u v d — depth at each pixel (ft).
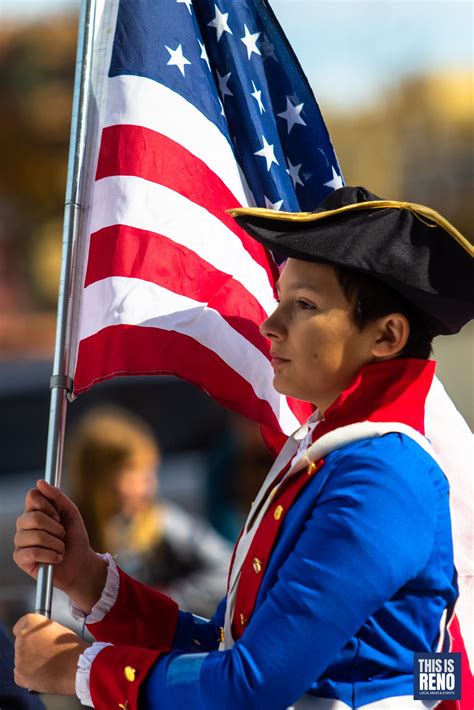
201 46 26.99
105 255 25.79
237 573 21.50
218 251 26.45
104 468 44.47
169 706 19.42
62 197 141.08
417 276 20.11
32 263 139.44
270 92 27.27
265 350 26.37
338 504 19.42
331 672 19.77
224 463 50.08
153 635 23.82
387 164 142.20
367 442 20.15
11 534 57.77
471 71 142.92
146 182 26.07
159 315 25.71
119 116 26.12
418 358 21.17
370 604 18.97
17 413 64.69
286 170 27.27
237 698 18.75
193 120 26.58
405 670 19.94
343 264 19.99
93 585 23.54
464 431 25.14
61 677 20.95
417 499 19.57
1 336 128.57
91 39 25.21
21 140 138.82
